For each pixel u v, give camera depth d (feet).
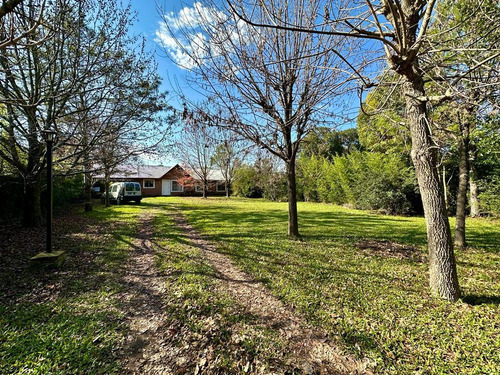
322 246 20.13
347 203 60.70
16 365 7.00
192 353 7.84
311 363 7.35
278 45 18.06
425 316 9.55
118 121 27.35
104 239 22.91
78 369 6.97
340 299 10.97
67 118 26.37
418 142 11.36
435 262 11.23
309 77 17.69
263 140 19.92
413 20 10.84
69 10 18.40
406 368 6.97
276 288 12.23
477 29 10.37
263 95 18.70
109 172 50.24
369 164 50.11
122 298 11.44
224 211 46.19
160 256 17.79
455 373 6.67
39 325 9.02
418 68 10.57
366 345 7.97
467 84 12.11
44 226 28.30
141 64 26.02
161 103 29.84
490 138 25.08
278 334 8.71
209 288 12.33
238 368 7.20
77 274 14.28
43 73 21.65
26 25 16.42
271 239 22.66
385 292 11.64
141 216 38.63
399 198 43.32
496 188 35.12
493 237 23.26
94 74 21.94
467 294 11.35
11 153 24.59
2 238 22.39
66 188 41.65
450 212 41.50
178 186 100.68
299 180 77.97
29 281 13.21
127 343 8.27
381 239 22.62
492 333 8.39
